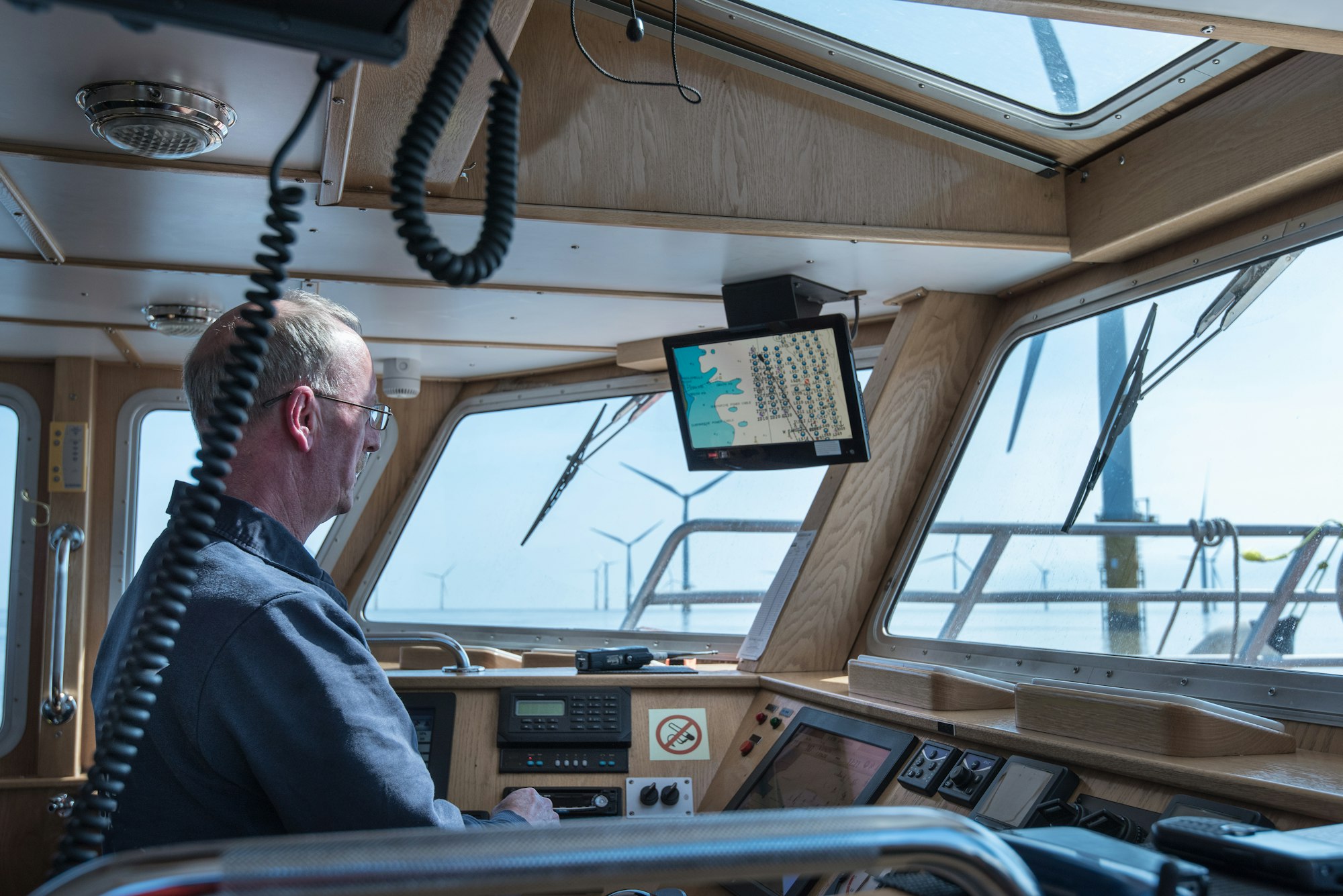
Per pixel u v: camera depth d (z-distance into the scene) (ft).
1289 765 4.65
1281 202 6.21
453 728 8.18
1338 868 3.00
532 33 6.87
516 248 7.56
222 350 4.67
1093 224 7.30
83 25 4.44
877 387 9.04
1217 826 3.40
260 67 4.80
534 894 4.70
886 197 7.29
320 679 4.08
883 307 9.52
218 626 4.06
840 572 9.02
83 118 5.44
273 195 2.88
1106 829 4.60
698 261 7.91
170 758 4.07
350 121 5.36
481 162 6.61
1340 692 5.20
